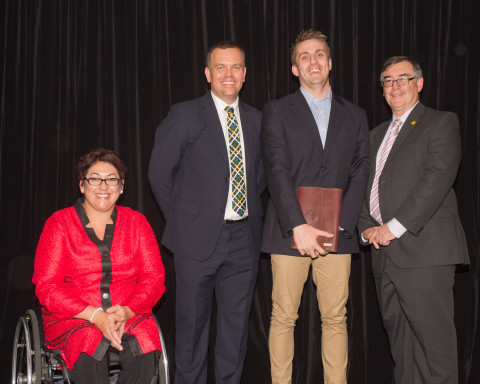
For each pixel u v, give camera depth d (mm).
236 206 2410
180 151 2400
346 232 2355
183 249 2393
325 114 2430
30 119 2949
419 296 2338
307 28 3068
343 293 2422
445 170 2275
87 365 1969
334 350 2443
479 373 3150
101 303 2178
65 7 2965
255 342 3078
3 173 2939
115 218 2287
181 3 2986
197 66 2977
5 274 2953
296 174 2355
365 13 3115
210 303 2494
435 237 2322
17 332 2193
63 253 2176
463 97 3156
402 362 2568
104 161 2240
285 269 2402
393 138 2496
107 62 2967
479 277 3164
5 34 2934
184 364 2471
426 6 3154
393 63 2488
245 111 2529
